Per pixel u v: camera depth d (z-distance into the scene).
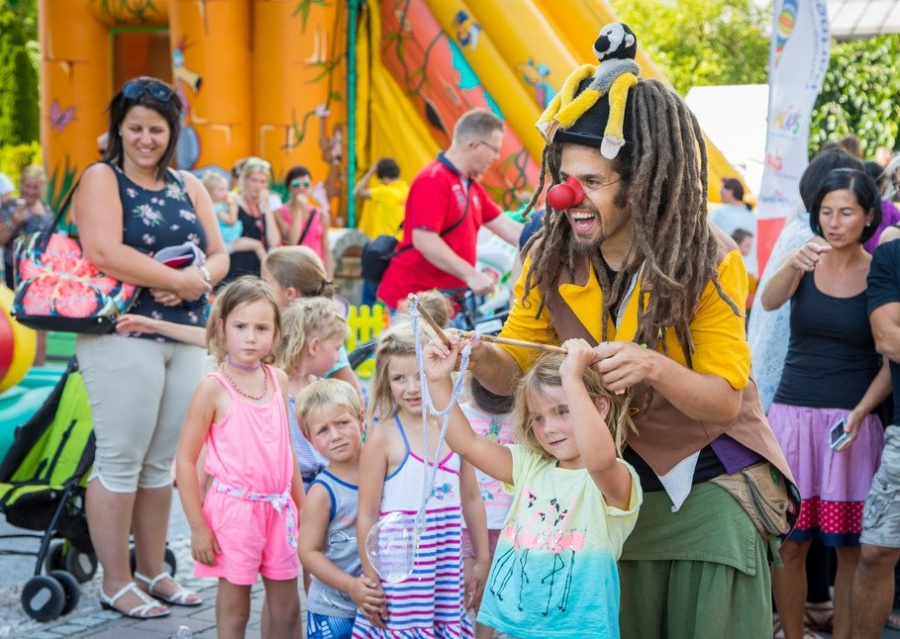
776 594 4.38
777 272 4.49
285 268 4.75
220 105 11.60
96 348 4.54
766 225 7.04
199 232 4.77
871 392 4.27
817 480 4.38
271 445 3.97
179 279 4.59
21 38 22.36
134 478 4.65
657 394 2.73
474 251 6.29
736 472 2.77
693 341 2.64
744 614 2.76
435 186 6.01
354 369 4.70
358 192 11.12
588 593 2.76
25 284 4.46
